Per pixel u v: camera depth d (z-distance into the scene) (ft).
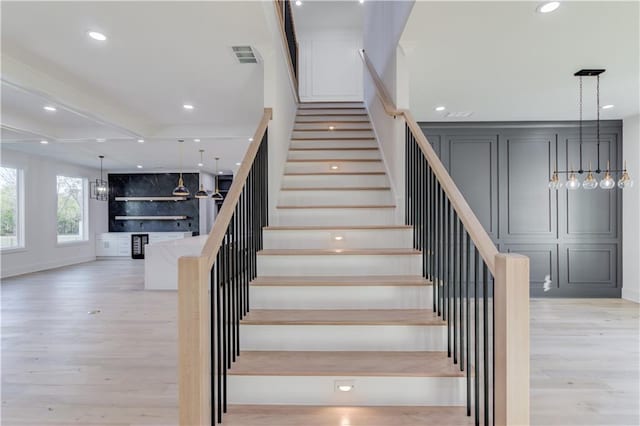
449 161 16.92
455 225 6.09
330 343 6.67
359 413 5.56
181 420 4.34
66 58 10.75
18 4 7.86
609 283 16.78
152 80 12.64
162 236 33.65
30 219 25.38
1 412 7.04
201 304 4.39
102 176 32.53
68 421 6.74
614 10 7.57
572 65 10.50
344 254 8.29
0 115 15.55
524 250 16.89
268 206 10.23
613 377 8.61
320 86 25.96
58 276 23.34
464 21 8.11
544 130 16.83
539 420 6.81
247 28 9.16
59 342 10.87
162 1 7.84
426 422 5.33
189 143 21.70
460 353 5.89
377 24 14.30
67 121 17.47
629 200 16.37
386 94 11.72
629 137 16.22
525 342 3.90
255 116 17.44
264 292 7.54
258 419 5.41
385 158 12.43
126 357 9.71
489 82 11.86
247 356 6.40
